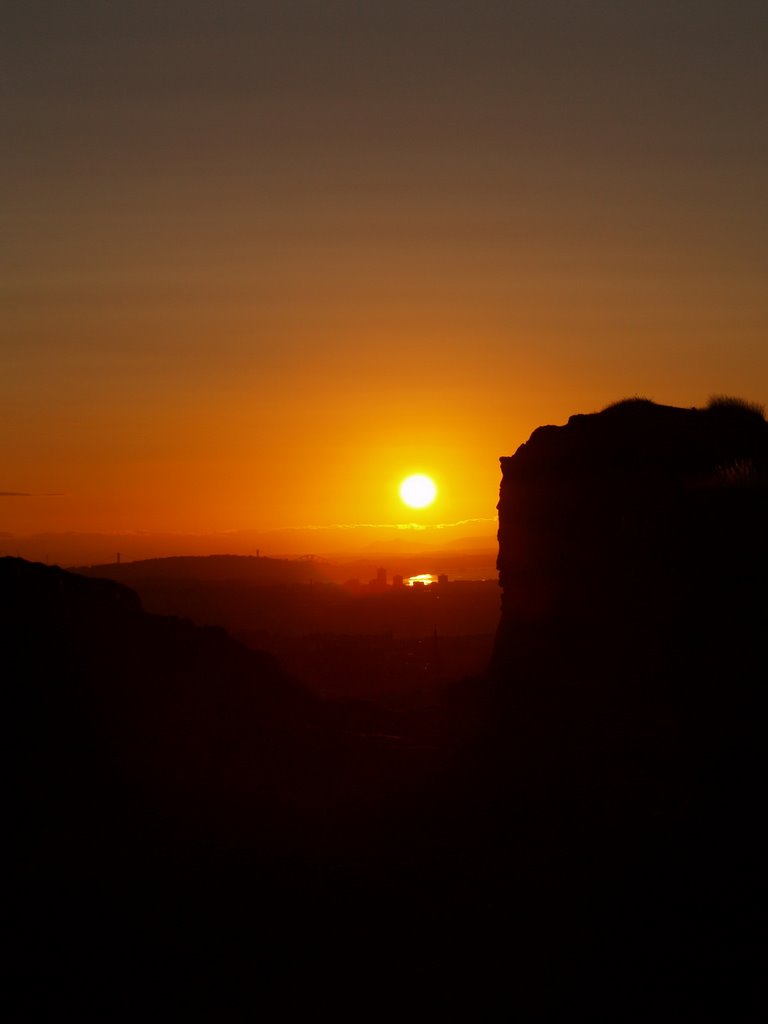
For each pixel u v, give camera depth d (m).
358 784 21.91
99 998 12.41
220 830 18.12
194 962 13.38
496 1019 12.09
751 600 18.48
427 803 20.58
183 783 19.58
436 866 16.84
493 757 22.88
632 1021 11.39
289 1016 12.30
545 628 24.55
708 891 12.46
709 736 16.55
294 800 20.62
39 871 14.82
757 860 12.27
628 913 13.21
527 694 23.70
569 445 26.38
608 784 18.22
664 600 20.75
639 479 23.64
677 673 19.20
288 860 17.02
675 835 14.02
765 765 13.83
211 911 14.75
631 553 22.62
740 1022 10.62
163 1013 12.27
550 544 25.41
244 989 12.88
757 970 10.98
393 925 14.62
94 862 15.51
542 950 13.30
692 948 11.85
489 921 14.45
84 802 17.33
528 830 17.64
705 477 22.31
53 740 18.52
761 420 25.34
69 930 13.60
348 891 15.78
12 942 13.12
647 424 25.11
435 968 13.34
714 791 14.18
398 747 24.28
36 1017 11.92
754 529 19.70
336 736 24.22
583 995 12.12
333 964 13.56
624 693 20.42
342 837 18.81
